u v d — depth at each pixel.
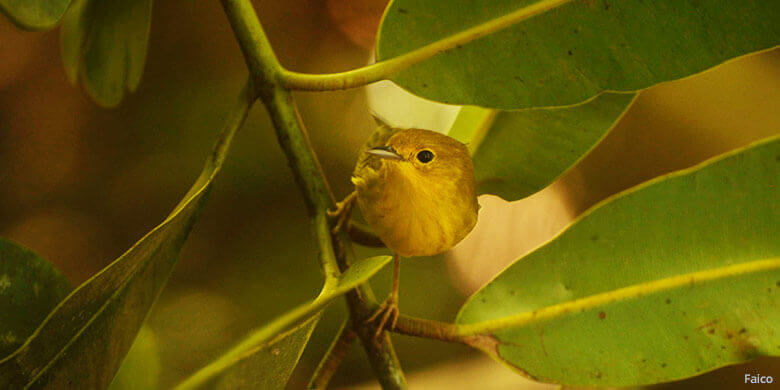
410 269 3.86
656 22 2.34
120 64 2.41
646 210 2.36
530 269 2.36
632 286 2.36
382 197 2.37
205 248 4.21
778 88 3.75
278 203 4.42
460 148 2.38
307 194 2.34
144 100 4.54
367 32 4.42
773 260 2.35
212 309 3.79
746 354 2.35
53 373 2.31
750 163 2.35
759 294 2.35
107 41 2.40
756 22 2.34
